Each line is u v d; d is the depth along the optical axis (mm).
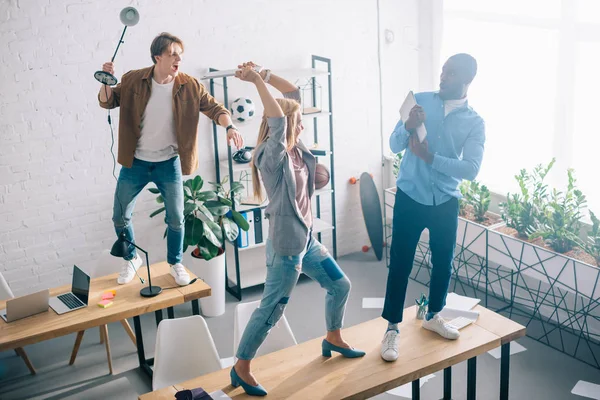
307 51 6160
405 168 3672
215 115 4348
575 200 5172
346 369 3646
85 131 5465
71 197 5555
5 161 5266
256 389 3441
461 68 3449
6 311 4246
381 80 6562
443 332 3908
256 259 6418
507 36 5672
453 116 3559
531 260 5129
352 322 5500
